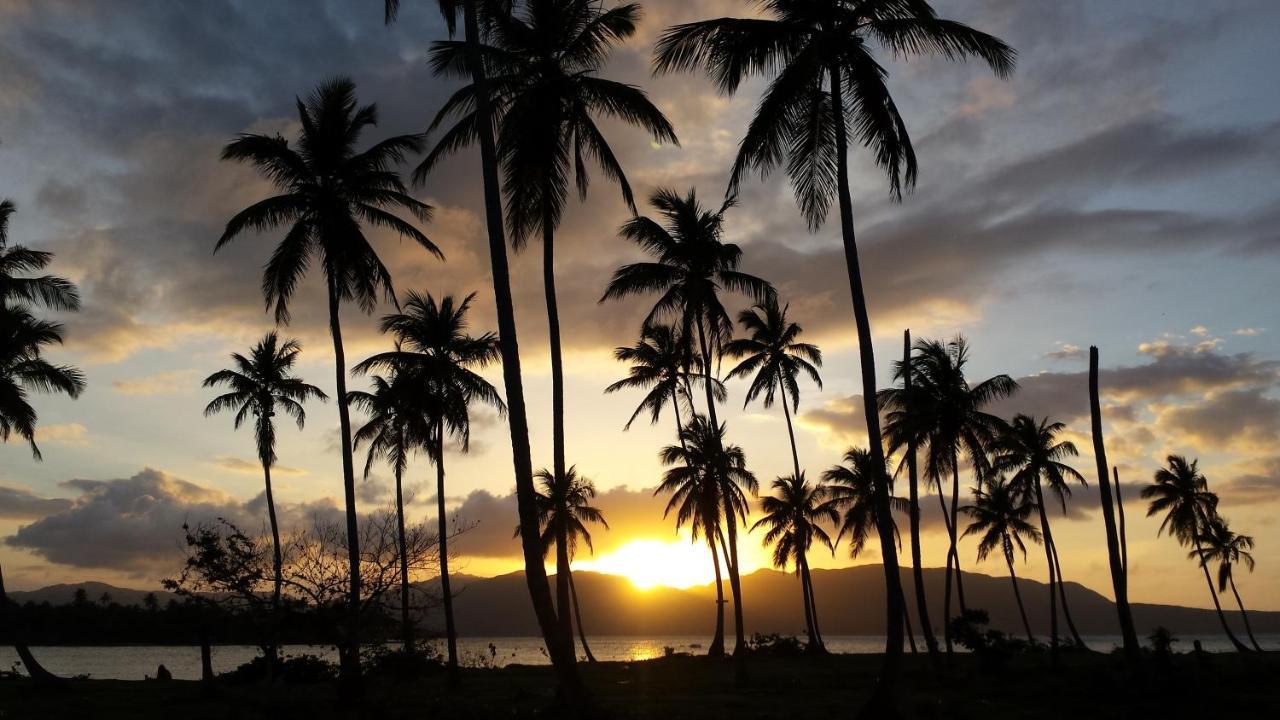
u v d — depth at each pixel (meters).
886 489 19.25
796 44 20.25
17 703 26.59
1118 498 49.34
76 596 120.12
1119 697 25.84
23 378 34.78
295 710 21.81
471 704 23.88
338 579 20.55
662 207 33.97
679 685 31.45
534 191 21.36
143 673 60.62
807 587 56.38
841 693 28.12
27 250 34.50
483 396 35.75
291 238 28.88
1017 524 59.53
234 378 45.28
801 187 21.02
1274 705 24.19
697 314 34.34
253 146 27.88
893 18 19.91
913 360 38.16
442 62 21.59
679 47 19.84
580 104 22.50
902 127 20.50
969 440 38.94
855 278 20.03
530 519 18.08
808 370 46.56
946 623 40.97
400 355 34.00
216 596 20.31
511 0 21.77
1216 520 68.44
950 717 22.36
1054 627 43.19
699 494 42.00
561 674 17.58
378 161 29.41
